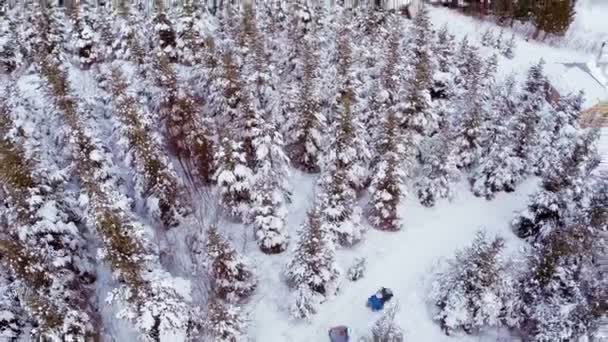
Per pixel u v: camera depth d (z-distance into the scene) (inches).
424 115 1038.4
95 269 830.5
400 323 787.4
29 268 670.5
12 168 697.6
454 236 965.8
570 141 1010.7
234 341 697.0
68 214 802.2
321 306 807.7
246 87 989.2
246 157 934.4
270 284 843.4
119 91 851.4
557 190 882.1
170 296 672.4
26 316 714.8
